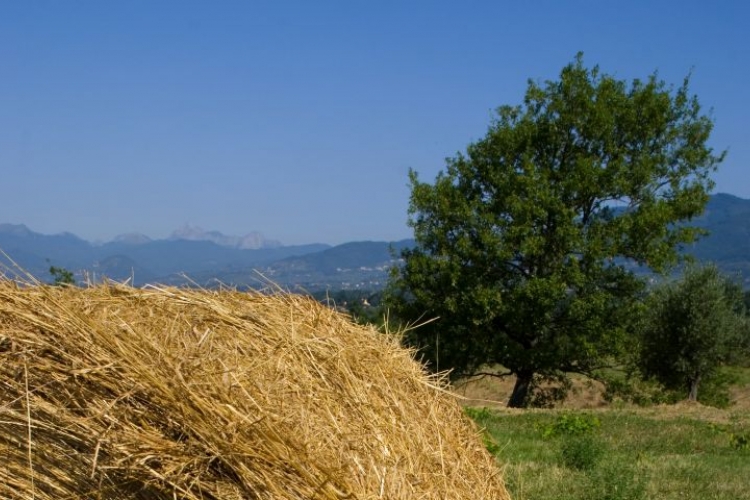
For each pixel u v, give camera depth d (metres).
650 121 30.78
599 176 29.31
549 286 27.58
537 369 30.28
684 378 33.53
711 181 31.12
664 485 9.55
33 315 3.95
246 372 4.13
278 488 3.64
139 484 3.65
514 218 29.03
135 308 4.66
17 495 3.76
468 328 29.81
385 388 5.00
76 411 3.74
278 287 5.68
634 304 29.41
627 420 17.28
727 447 13.91
